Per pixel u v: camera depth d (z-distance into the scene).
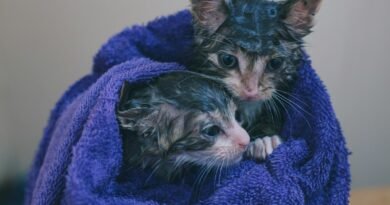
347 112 0.57
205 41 0.41
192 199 0.36
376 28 0.54
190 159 0.38
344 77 0.56
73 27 0.56
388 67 0.56
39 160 0.44
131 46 0.41
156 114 0.38
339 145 0.37
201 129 0.38
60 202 0.35
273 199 0.34
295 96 0.39
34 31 0.56
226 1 0.40
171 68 0.39
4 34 0.56
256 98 0.40
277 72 0.40
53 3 0.55
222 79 0.40
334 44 0.55
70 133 0.36
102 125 0.35
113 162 0.35
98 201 0.33
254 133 0.40
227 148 0.38
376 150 0.59
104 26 0.56
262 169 0.36
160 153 0.38
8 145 0.59
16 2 0.55
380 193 0.55
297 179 0.36
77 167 0.33
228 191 0.35
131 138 0.38
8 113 0.58
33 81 0.58
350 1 0.54
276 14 0.40
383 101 0.57
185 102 0.38
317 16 0.54
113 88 0.36
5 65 0.57
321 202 0.37
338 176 0.37
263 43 0.39
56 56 0.57
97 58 0.42
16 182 0.59
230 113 0.39
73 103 0.40
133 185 0.36
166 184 0.37
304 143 0.37
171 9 0.55
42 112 0.59
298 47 0.40
